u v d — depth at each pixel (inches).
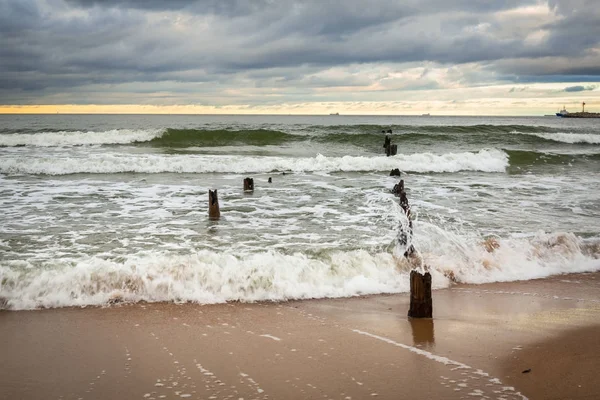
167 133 1376.7
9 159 860.6
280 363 225.8
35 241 431.5
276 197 660.1
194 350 240.5
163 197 650.2
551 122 4005.9
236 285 332.2
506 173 960.9
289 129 1721.2
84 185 732.7
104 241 436.8
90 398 194.5
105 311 297.1
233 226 502.3
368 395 195.8
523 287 360.2
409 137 1487.5
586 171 989.2
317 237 461.4
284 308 308.7
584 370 219.1
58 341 251.4
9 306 301.0
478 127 1795.0
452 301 326.6
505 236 471.2
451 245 426.3
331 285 346.0
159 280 328.2
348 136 1416.1
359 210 584.1
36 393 198.2
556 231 496.7
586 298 334.6
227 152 1197.1
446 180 845.8
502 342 252.2
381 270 369.1
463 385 204.4
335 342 251.8
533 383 206.4
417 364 224.8
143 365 223.5
